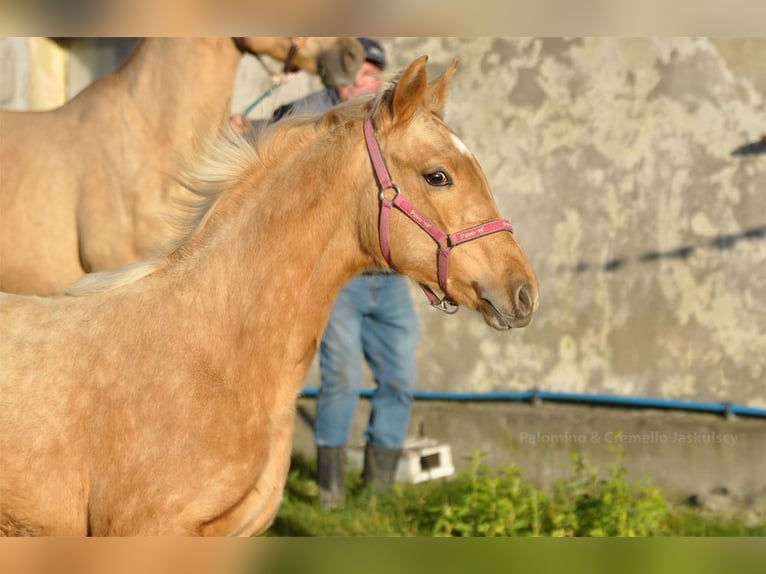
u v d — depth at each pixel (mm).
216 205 4207
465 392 8625
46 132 6668
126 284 4117
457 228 4129
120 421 3820
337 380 7258
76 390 3840
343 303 7223
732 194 8016
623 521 6324
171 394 3859
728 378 7973
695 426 7805
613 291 8281
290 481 7906
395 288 7309
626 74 8289
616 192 8305
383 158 4141
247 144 4242
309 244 4133
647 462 7848
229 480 3873
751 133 7980
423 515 6898
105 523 3803
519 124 8570
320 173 4148
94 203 6512
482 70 8680
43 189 6566
